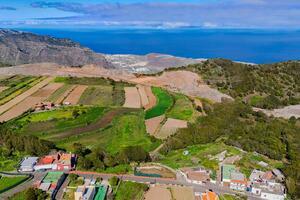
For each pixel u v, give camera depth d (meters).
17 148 179.38
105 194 138.50
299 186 150.75
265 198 143.62
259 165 169.25
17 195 139.00
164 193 141.75
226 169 159.50
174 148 188.12
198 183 150.62
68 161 162.00
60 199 136.12
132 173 157.75
